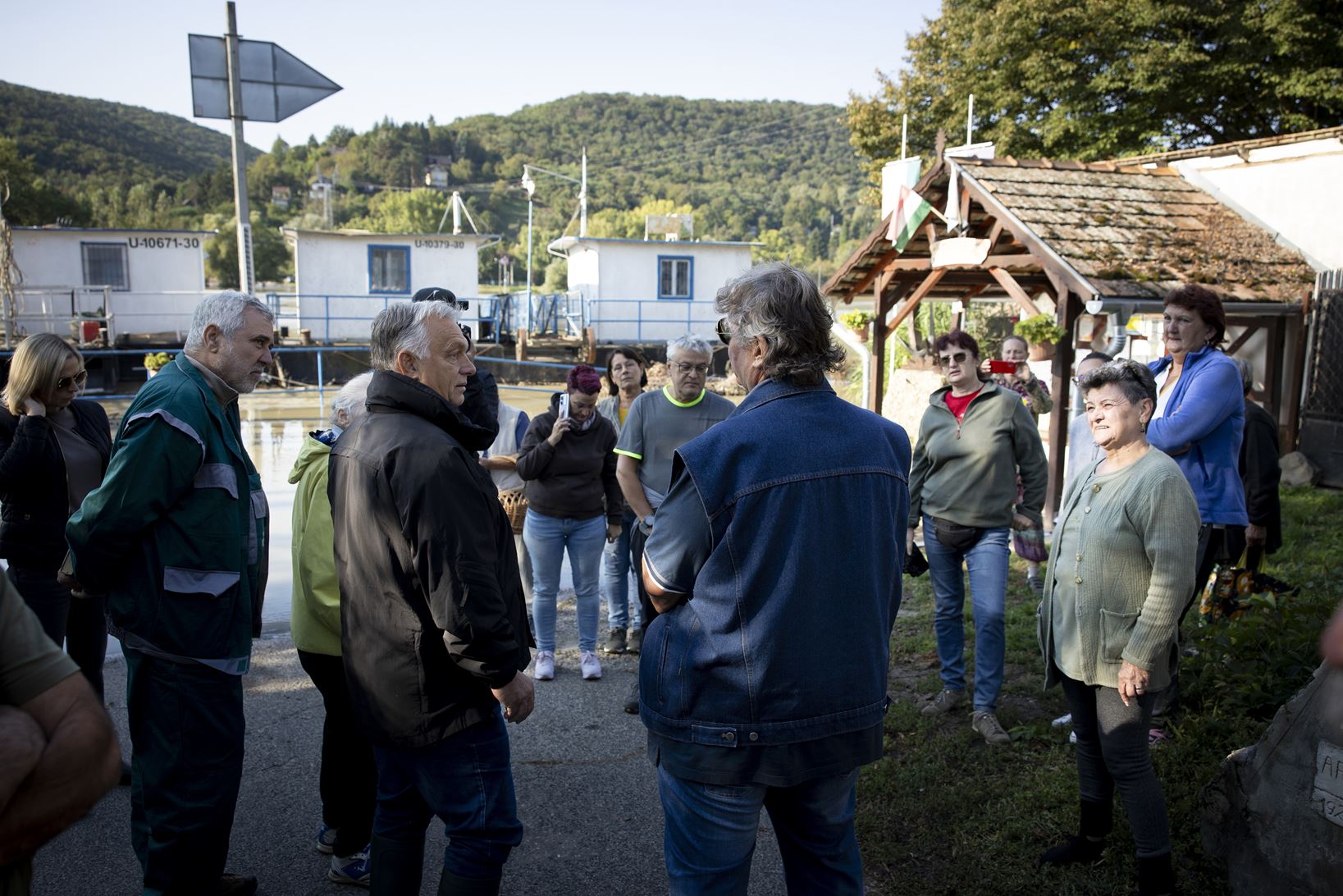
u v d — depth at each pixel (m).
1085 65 19.03
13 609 1.35
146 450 2.45
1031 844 3.15
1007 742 3.87
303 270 25.34
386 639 2.29
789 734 1.94
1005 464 4.07
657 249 27.38
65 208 48.91
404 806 2.47
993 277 10.62
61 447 3.48
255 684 4.69
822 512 1.95
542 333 27.56
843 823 2.12
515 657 2.27
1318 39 16.77
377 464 2.26
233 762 2.67
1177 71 17.50
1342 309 9.41
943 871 3.06
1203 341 3.82
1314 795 2.43
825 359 2.06
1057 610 2.94
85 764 1.31
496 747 2.39
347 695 2.92
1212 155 10.94
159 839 2.57
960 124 20.39
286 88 9.49
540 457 4.57
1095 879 2.92
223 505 2.62
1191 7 17.55
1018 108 19.97
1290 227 10.35
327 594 2.85
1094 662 2.79
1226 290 8.72
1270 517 4.44
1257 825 2.60
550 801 3.62
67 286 23.50
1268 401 10.46
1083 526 2.86
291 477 2.97
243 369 2.73
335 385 22.97
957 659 4.23
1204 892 2.78
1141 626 2.64
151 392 2.57
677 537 1.98
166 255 24.77
